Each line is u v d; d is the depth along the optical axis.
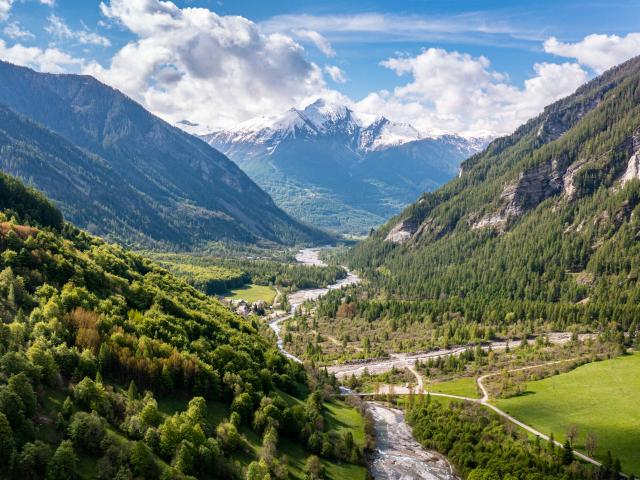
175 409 119.06
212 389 132.00
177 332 148.12
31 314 120.38
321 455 132.12
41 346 106.31
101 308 138.38
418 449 150.00
